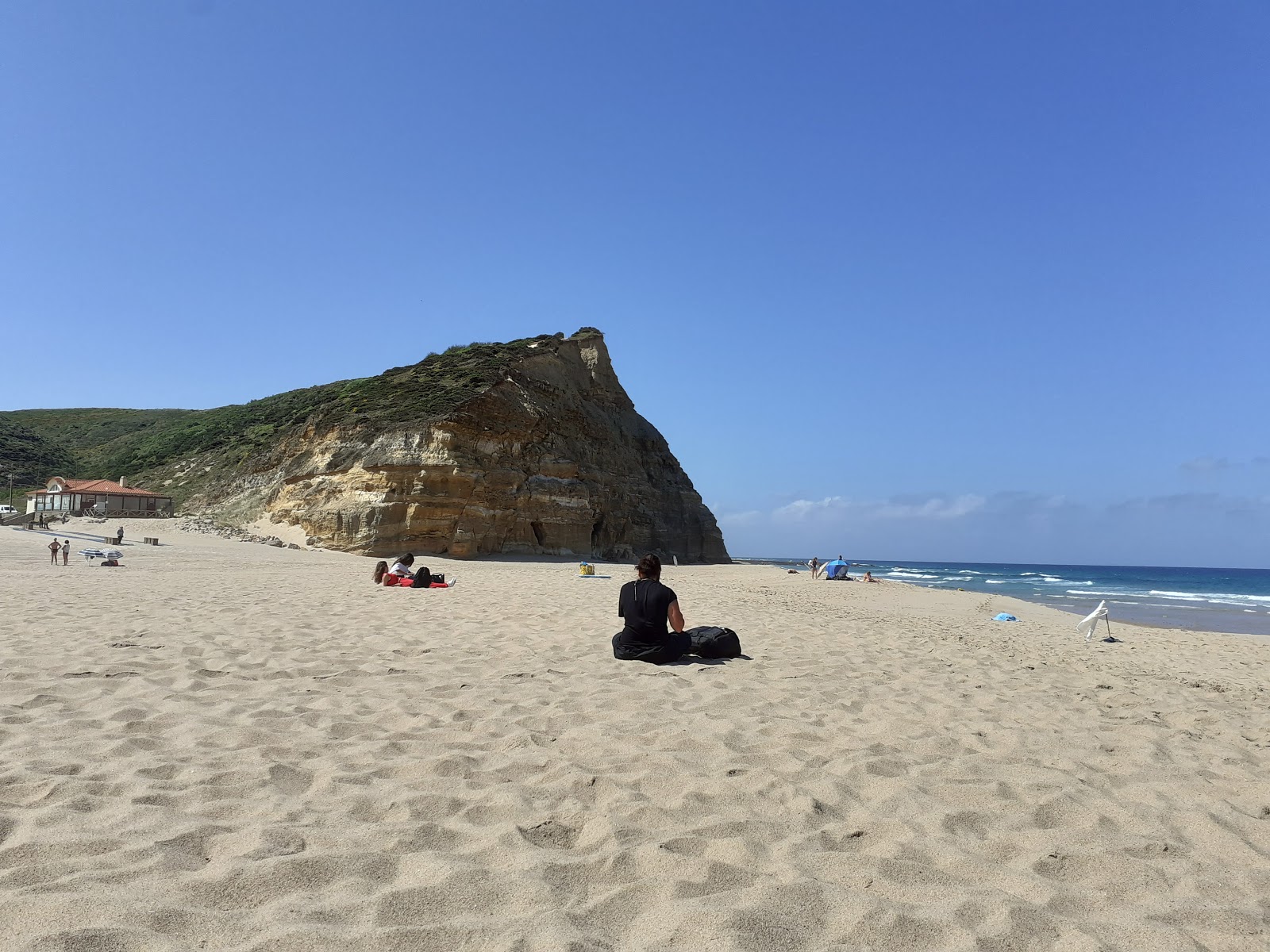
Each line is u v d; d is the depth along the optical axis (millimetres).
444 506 43469
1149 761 5027
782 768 4539
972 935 2660
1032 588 59031
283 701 5883
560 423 55781
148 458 73312
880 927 2672
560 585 22219
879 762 4695
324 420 53125
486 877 2910
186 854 3076
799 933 2621
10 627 9172
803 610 16922
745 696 6574
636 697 6340
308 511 45656
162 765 4164
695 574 42062
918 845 3453
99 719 5117
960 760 4871
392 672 7148
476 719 5484
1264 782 4707
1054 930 2730
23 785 3756
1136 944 2670
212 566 28797
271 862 2961
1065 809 4020
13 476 72875
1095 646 14891
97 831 3225
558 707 5914
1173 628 26078
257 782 3979
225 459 66250
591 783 4113
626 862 3131
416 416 46406
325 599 14312
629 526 59406
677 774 4355
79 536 41562
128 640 8297
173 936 2432
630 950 2488
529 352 58031
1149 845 3584
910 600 26766
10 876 2766
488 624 10820
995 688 7645
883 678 7828
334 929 2498
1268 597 49781
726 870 3062
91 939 2352
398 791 3912
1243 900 3080
